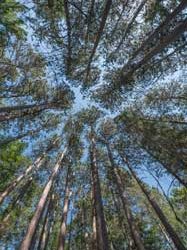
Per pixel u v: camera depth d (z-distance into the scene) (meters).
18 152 17.89
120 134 16.52
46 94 15.74
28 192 18.52
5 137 16.89
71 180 19.09
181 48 10.66
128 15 11.62
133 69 10.70
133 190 19.47
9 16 10.57
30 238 9.52
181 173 13.83
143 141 15.10
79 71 13.53
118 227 19.28
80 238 19.19
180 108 14.50
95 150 17.50
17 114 15.77
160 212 12.17
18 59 14.64
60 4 11.13
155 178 14.98
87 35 11.58
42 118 17.25
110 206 19.62
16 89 15.17
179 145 13.26
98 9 11.02
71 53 12.45
